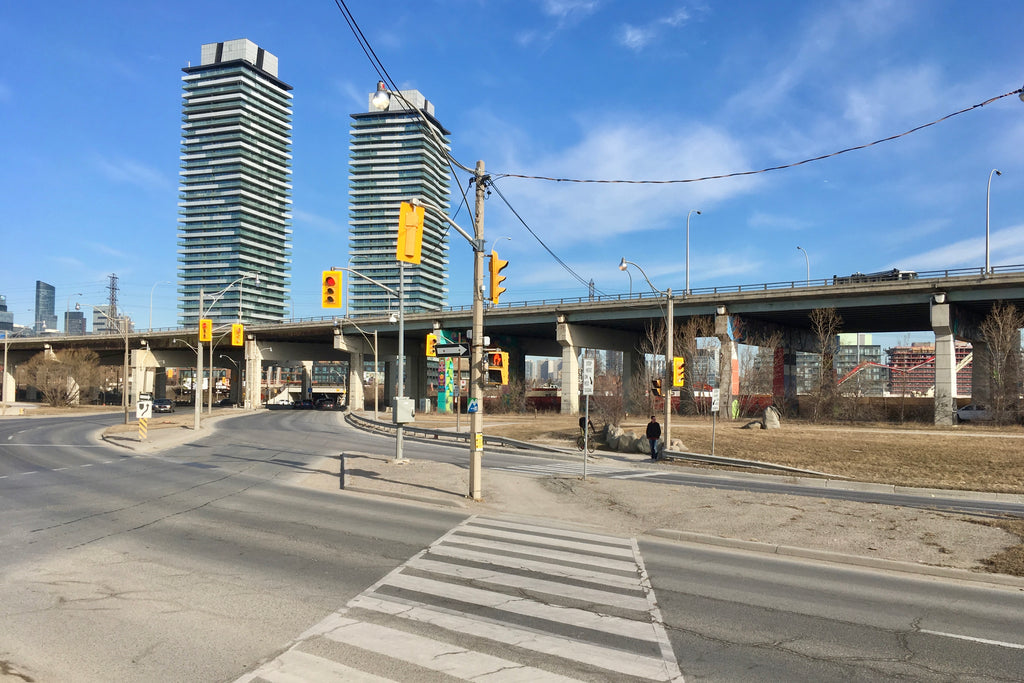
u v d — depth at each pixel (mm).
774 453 29969
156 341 105625
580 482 19688
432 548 11211
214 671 5969
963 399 75125
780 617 7852
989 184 49656
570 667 6184
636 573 9797
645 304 64312
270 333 94250
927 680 6043
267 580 9102
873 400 74312
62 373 95812
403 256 14250
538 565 10156
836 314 59094
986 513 15391
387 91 13477
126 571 9516
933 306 49750
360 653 6438
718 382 61875
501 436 39344
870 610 8203
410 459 26641
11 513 14258
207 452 29859
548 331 85625
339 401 120938
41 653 6359
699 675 6066
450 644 6723
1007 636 7273
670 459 29547
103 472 22031
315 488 18531
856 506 15297
